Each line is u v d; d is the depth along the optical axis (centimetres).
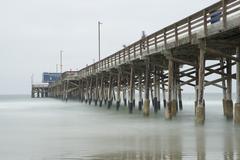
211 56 2292
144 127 2209
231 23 1614
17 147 1664
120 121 2673
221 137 1692
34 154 1482
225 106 2525
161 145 1552
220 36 1848
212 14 1770
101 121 2762
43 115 3675
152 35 2497
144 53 2678
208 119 2506
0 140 1891
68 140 1814
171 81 2330
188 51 2284
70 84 6869
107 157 1349
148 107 2819
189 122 2369
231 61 2291
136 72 3478
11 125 2681
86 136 1936
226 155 1301
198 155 1318
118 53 3438
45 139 1889
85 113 3725
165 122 2403
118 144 1625
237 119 1955
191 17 1955
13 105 6438
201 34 1844
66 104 5944
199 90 1955
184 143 1573
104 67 4147
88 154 1418
